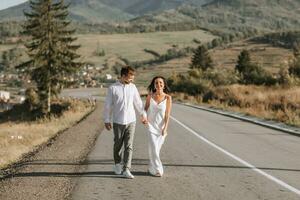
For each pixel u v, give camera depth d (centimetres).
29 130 2092
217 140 1595
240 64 9325
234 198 795
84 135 1775
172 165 1107
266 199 789
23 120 4694
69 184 892
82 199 783
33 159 1193
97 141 1573
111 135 1759
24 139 1714
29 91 6194
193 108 3622
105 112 954
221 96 4328
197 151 1335
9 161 1245
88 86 15362
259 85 4938
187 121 2383
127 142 961
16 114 5828
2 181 923
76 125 2245
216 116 2752
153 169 979
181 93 5794
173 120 2442
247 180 941
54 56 5703
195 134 1780
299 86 4122
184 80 6372
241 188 870
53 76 5706
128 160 961
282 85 4284
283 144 1503
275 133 1836
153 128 980
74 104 4841
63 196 800
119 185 888
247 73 5559
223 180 939
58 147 1434
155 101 973
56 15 5775
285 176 985
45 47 5700
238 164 1125
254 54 19725
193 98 5025
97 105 4672
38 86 5678
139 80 17825
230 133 1822
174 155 1259
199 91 5691
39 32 5706
